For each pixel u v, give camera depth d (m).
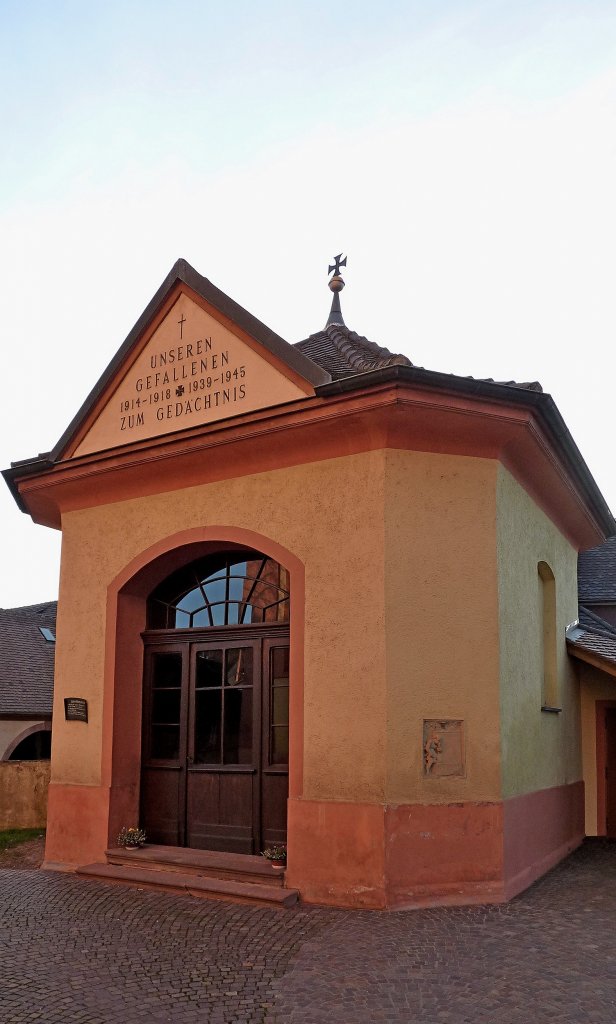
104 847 9.47
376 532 8.10
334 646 8.17
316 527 8.47
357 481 8.29
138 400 9.95
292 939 6.74
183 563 9.99
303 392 8.52
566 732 11.46
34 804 14.34
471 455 8.49
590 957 6.14
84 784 9.80
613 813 12.26
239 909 7.68
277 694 9.12
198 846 9.40
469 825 7.89
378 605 7.98
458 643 8.14
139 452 9.43
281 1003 5.47
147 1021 5.23
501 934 6.72
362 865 7.68
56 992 5.71
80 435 10.32
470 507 8.41
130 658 9.98
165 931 7.05
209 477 9.30
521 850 8.55
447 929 6.88
